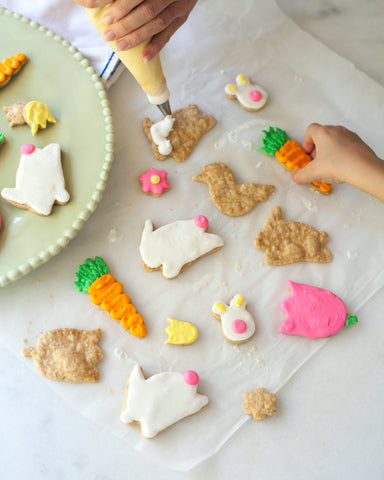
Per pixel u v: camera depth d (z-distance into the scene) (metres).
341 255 0.71
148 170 0.71
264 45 0.78
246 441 0.65
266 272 0.70
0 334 0.66
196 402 0.64
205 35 0.78
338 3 0.81
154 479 0.65
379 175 0.68
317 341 0.68
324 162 0.70
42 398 0.66
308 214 0.72
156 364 0.66
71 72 0.70
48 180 0.65
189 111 0.74
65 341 0.65
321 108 0.76
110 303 0.66
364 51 0.79
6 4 0.73
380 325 0.69
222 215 0.71
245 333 0.67
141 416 0.63
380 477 0.65
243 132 0.74
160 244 0.68
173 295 0.68
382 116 0.76
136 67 0.62
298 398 0.67
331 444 0.66
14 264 0.64
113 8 0.57
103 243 0.69
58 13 0.73
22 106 0.69
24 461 0.65
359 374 0.68
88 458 0.65
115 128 0.73
